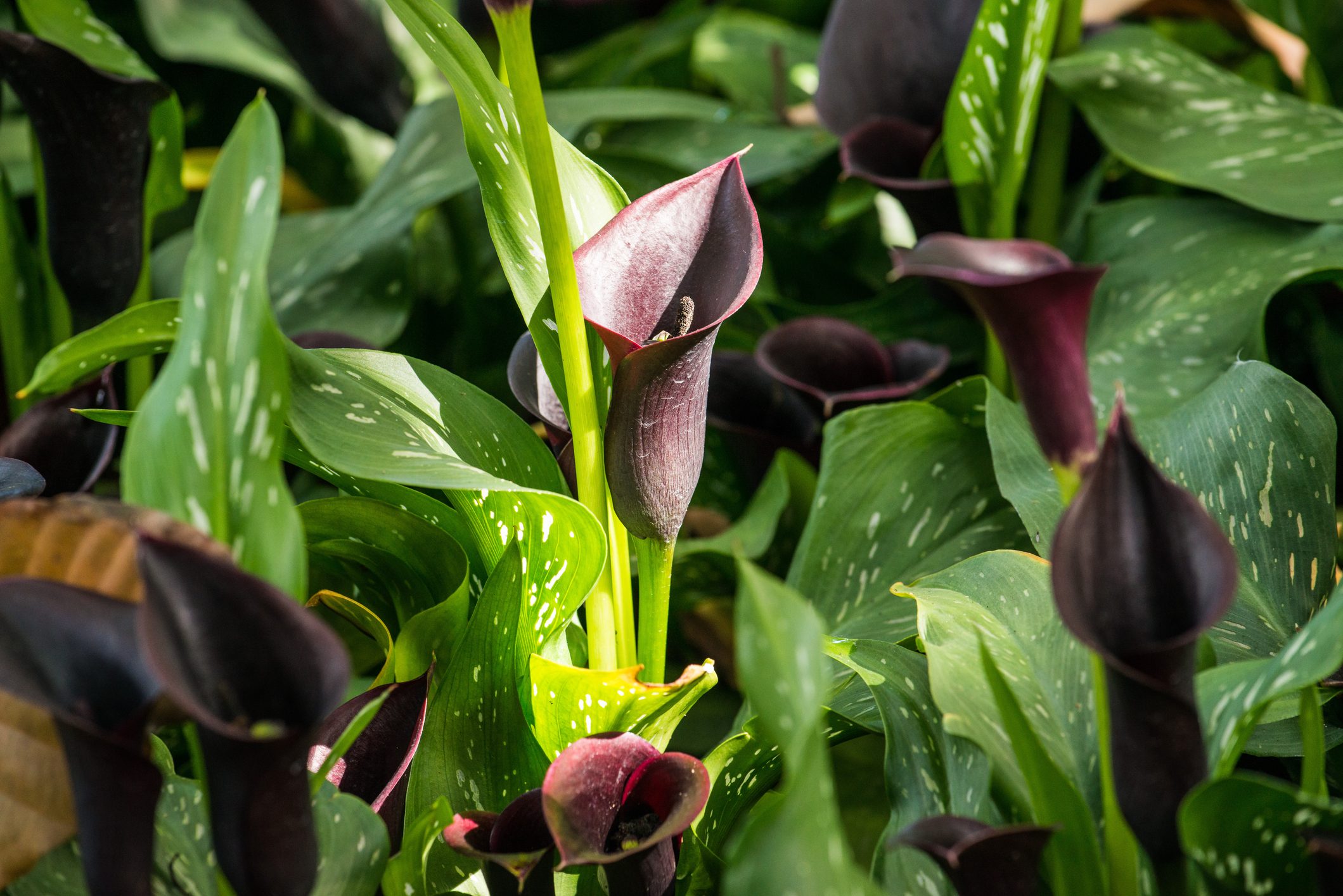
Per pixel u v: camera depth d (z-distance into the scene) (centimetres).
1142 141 188
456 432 143
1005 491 149
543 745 143
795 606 122
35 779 131
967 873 128
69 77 152
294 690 125
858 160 195
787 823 122
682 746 162
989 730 135
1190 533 125
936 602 141
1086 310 125
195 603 124
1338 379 197
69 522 128
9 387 199
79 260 163
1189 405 153
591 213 148
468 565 146
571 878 140
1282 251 174
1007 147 181
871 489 156
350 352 144
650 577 142
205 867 136
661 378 135
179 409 129
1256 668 133
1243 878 130
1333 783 144
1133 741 126
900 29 200
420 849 137
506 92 144
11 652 124
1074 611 125
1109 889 133
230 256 129
